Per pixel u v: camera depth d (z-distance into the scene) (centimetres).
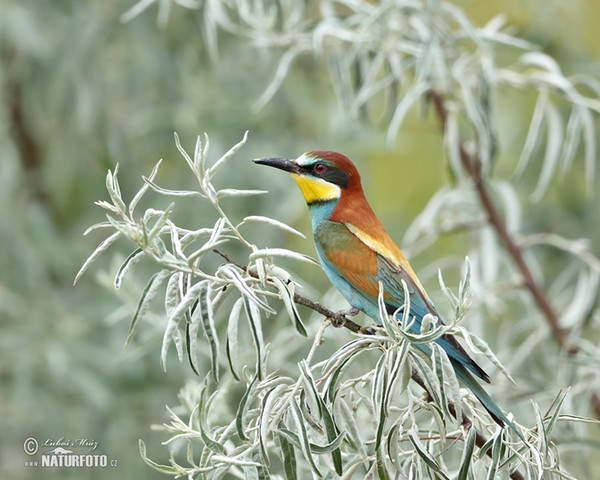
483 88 1030
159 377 1237
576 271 1219
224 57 1408
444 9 1036
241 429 541
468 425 627
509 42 1045
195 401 752
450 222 1122
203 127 1362
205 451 567
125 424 1217
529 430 614
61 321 1280
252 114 1358
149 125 1373
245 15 1080
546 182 1034
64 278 1369
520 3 1447
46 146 1436
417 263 1391
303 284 1111
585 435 953
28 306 1296
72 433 1222
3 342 1245
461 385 884
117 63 1412
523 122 1441
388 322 557
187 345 524
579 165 1341
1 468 1212
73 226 1405
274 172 1366
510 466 603
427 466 598
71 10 1373
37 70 1381
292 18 1088
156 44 1373
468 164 1084
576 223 1355
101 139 1388
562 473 587
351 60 1098
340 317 628
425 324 562
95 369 1238
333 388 563
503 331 1269
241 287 528
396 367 549
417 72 1002
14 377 1241
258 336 519
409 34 1078
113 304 1288
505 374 545
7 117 1416
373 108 1419
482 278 1078
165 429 607
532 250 1346
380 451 563
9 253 1320
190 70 1402
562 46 1384
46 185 1429
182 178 1366
